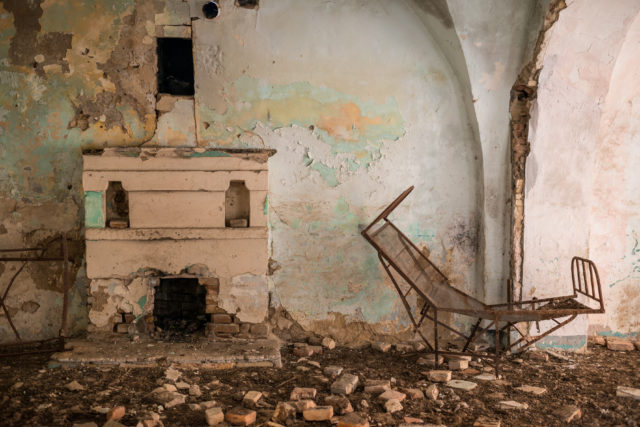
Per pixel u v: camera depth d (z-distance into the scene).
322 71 5.29
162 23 5.09
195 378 4.43
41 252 5.12
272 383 4.41
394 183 5.43
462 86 5.35
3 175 5.05
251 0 5.15
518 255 5.31
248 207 5.13
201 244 5.00
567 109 5.17
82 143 5.10
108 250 4.93
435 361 4.93
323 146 5.34
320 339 5.41
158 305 5.56
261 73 5.23
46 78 5.04
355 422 3.61
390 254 5.07
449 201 5.51
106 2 5.03
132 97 5.11
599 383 4.54
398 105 5.39
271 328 5.38
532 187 5.26
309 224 5.37
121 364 4.57
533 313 4.56
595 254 5.62
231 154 5.00
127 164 4.91
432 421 3.77
